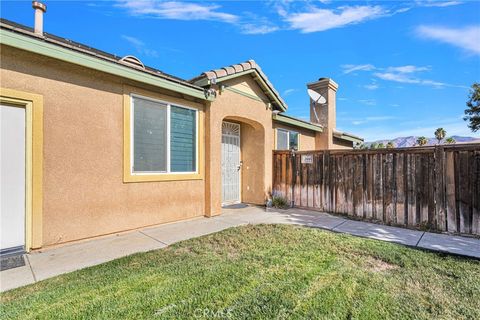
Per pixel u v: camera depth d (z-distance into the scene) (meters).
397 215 6.32
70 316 2.48
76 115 4.70
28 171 4.18
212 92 6.93
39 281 3.26
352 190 7.23
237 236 5.18
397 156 6.40
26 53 4.11
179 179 6.46
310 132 12.69
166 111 6.23
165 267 3.64
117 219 5.29
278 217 7.14
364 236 5.29
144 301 2.75
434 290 3.02
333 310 2.61
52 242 4.43
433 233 5.55
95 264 3.82
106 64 4.81
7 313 2.52
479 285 3.12
